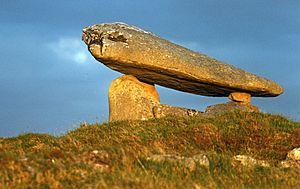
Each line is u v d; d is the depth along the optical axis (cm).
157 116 2853
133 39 2775
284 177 1686
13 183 1334
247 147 2192
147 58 2750
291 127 2405
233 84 2898
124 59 2728
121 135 2238
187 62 2820
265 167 1817
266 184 1575
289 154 1981
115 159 1625
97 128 2386
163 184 1399
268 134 2289
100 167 1545
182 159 1680
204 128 2317
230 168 1744
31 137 2302
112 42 2720
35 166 1466
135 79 2973
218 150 2156
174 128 2355
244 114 2575
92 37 2834
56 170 1458
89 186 1335
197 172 1636
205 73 2841
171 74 2834
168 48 2841
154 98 2942
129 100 2888
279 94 3070
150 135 2252
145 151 1797
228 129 2342
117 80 2981
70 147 1984
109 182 1377
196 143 2192
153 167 1597
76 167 1502
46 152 1686
